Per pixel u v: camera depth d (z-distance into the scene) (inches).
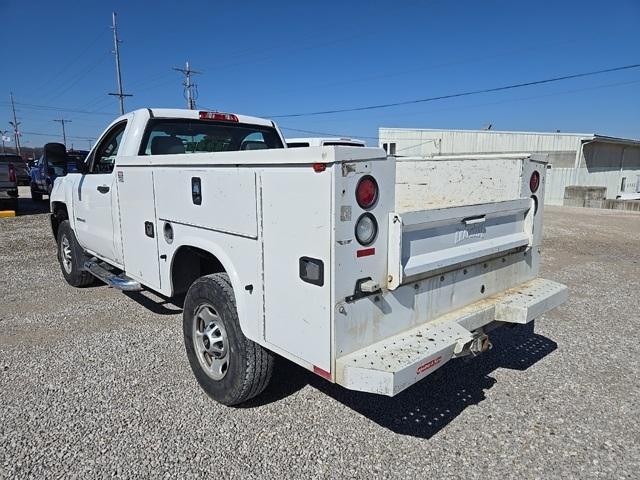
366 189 83.2
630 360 151.3
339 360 84.6
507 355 154.9
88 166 194.7
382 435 108.9
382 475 94.8
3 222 498.3
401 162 158.2
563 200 870.4
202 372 124.9
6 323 183.2
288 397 126.0
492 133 1125.7
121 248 165.2
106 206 172.2
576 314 198.1
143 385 131.9
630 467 98.2
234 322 110.4
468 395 128.0
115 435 107.7
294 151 84.9
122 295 222.4
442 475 95.0
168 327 177.9
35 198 759.7
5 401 123.0
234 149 185.3
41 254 327.6
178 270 136.3
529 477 94.8
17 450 102.0
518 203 123.3
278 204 90.7
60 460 98.7
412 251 94.3
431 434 109.5
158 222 136.9
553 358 152.6
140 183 144.1
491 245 115.5
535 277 138.3
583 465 98.7
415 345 90.7
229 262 107.8
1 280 252.5
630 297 224.8
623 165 1122.7
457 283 109.2
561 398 126.6
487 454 102.1
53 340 165.2
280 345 95.9
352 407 121.1
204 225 115.5
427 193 152.2
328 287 82.7
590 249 357.4
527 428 112.3
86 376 137.3
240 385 111.9
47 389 129.5
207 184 111.8
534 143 1053.2
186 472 95.2
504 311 115.3
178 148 166.2
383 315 91.4
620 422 115.0
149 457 99.8
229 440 106.1
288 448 103.4
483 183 136.1
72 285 236.5
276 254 93.2
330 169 78.8
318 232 82.7
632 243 386.9
